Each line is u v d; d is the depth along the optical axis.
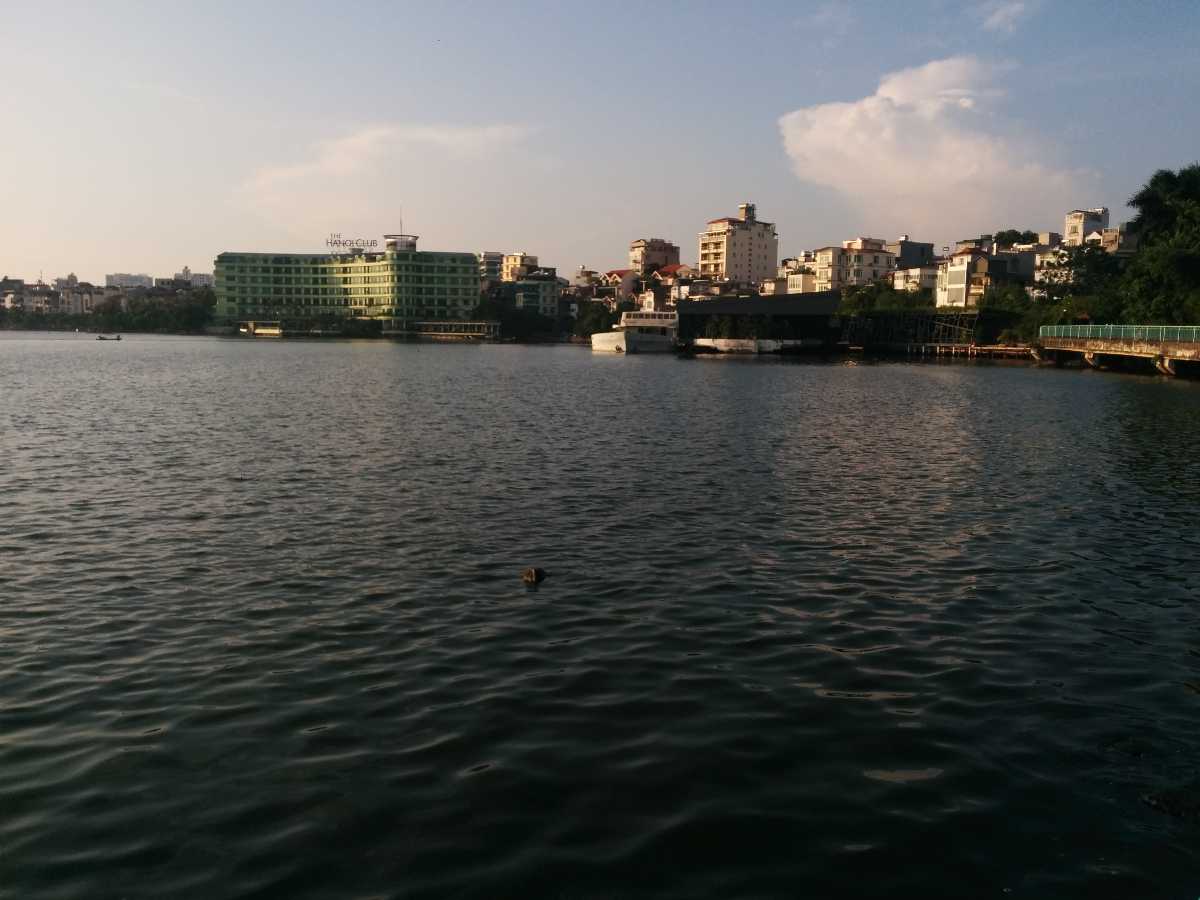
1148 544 20.34
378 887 7.78
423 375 92.25
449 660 13.08
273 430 40.94
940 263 193.00
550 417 48.19
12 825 8.73
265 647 13.59
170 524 21.70
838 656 13.37
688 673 12.63
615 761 10.02
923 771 9.88
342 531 21.08
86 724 10.95
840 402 59.75
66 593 16.28
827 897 7.72
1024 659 13.36
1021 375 93.75
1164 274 97.75
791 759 10.12
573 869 8.03
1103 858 8.30
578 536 20.70
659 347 172.38
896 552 19.52
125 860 8.19
